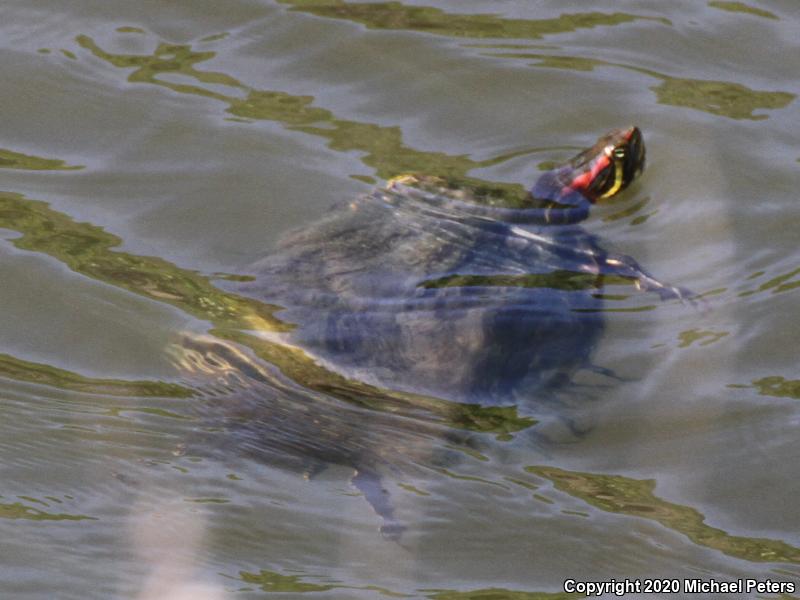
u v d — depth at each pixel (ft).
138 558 56.70
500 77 90.12
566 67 91.20
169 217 76.02
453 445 61.05
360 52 92.53
